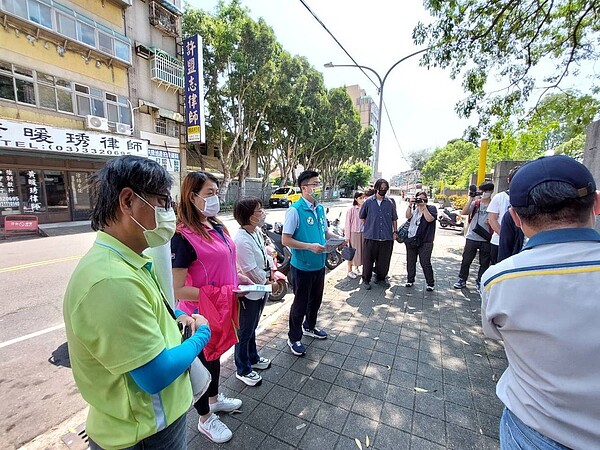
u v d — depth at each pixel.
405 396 2.24
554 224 0.90
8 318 3.70
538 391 0.85
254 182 25.58
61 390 2.44
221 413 2.06
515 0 5.16
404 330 3.30
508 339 0.91
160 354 0.92
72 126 11.79
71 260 6.54
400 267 6.07
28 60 10.41
